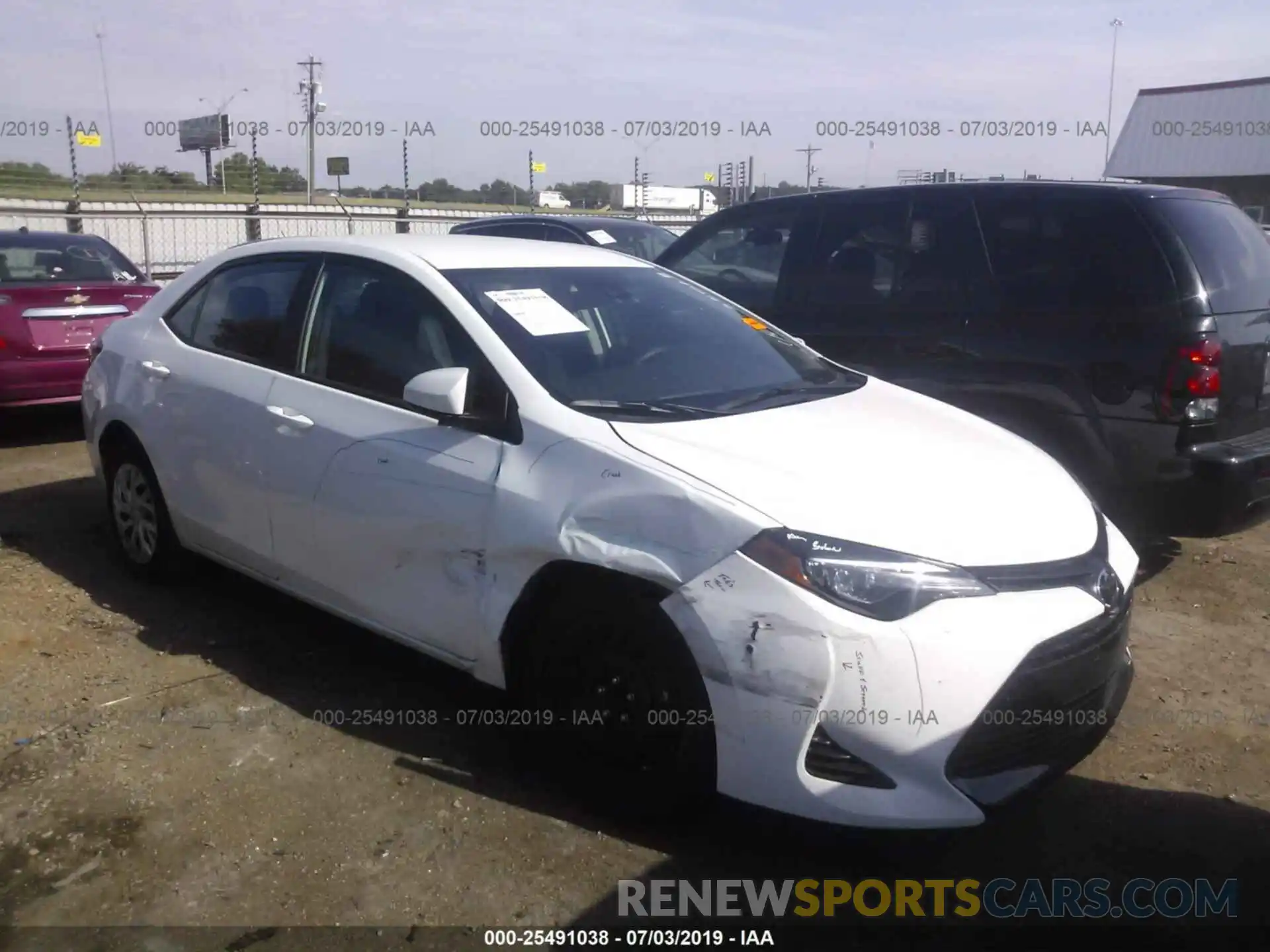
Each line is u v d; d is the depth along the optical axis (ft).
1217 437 16.11
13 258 28.32
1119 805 11.85
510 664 11.67
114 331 17.93
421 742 12.60
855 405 13.21
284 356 14.32
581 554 10.54
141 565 17.08
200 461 15.14
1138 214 16.55
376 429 12.70
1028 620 9.80
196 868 10.32
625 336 13.46
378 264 13.73
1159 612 17.08
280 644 15.16
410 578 12.40
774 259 20.93
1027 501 11.14
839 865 10.69
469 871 10.37
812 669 9.43
